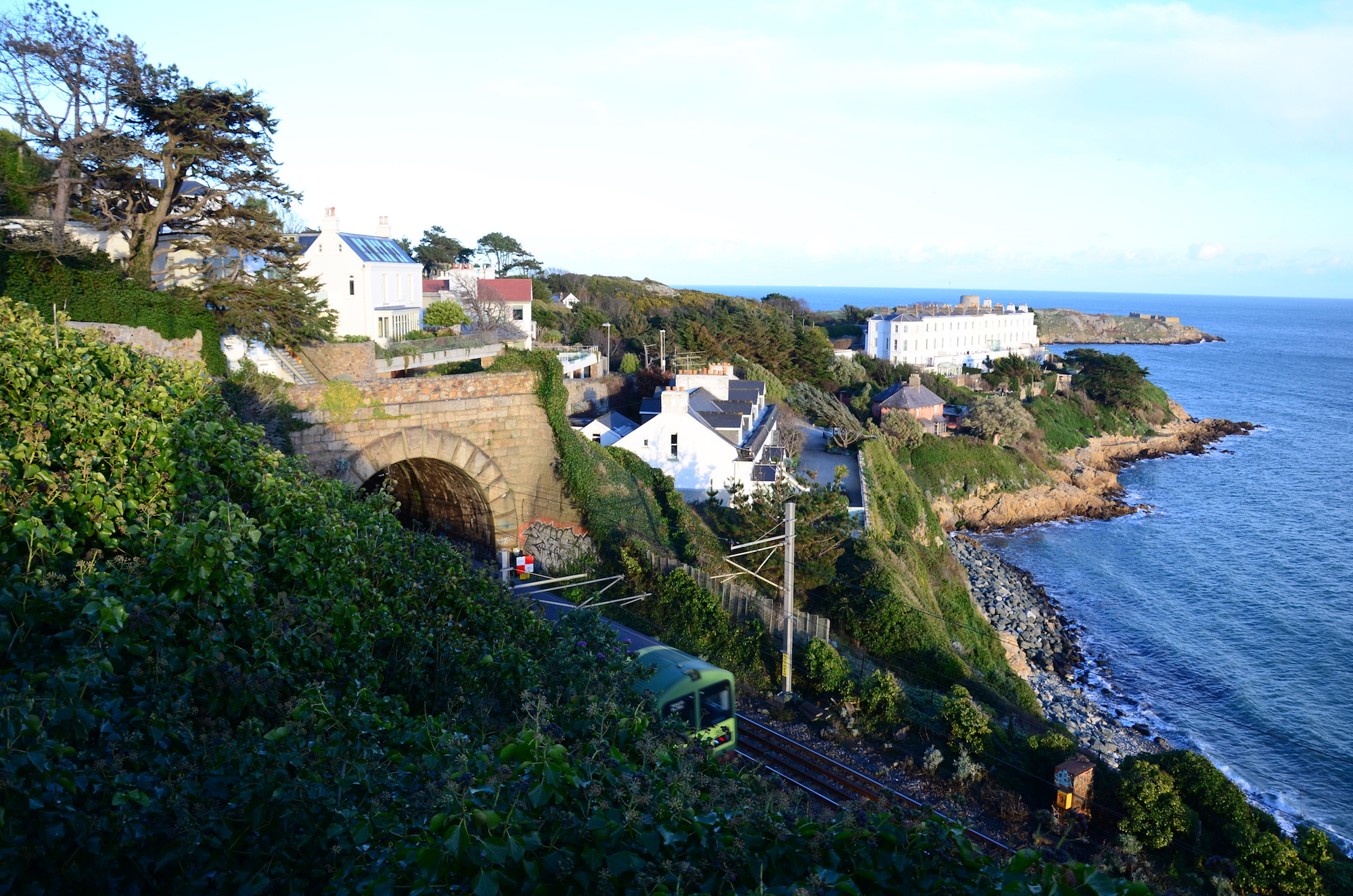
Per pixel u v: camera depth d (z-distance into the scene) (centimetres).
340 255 4934
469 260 12650
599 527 3566
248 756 803
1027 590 5619
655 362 7644
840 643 3278
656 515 3781
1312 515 7475
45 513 1080
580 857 640
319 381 3806
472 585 1748
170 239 3581
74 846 689
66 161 3077
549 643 1616
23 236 2998
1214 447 10431
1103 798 2145
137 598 980
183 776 763
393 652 1397
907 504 5703
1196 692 4191
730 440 4919
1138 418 10819
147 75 3238
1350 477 8900
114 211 3525
